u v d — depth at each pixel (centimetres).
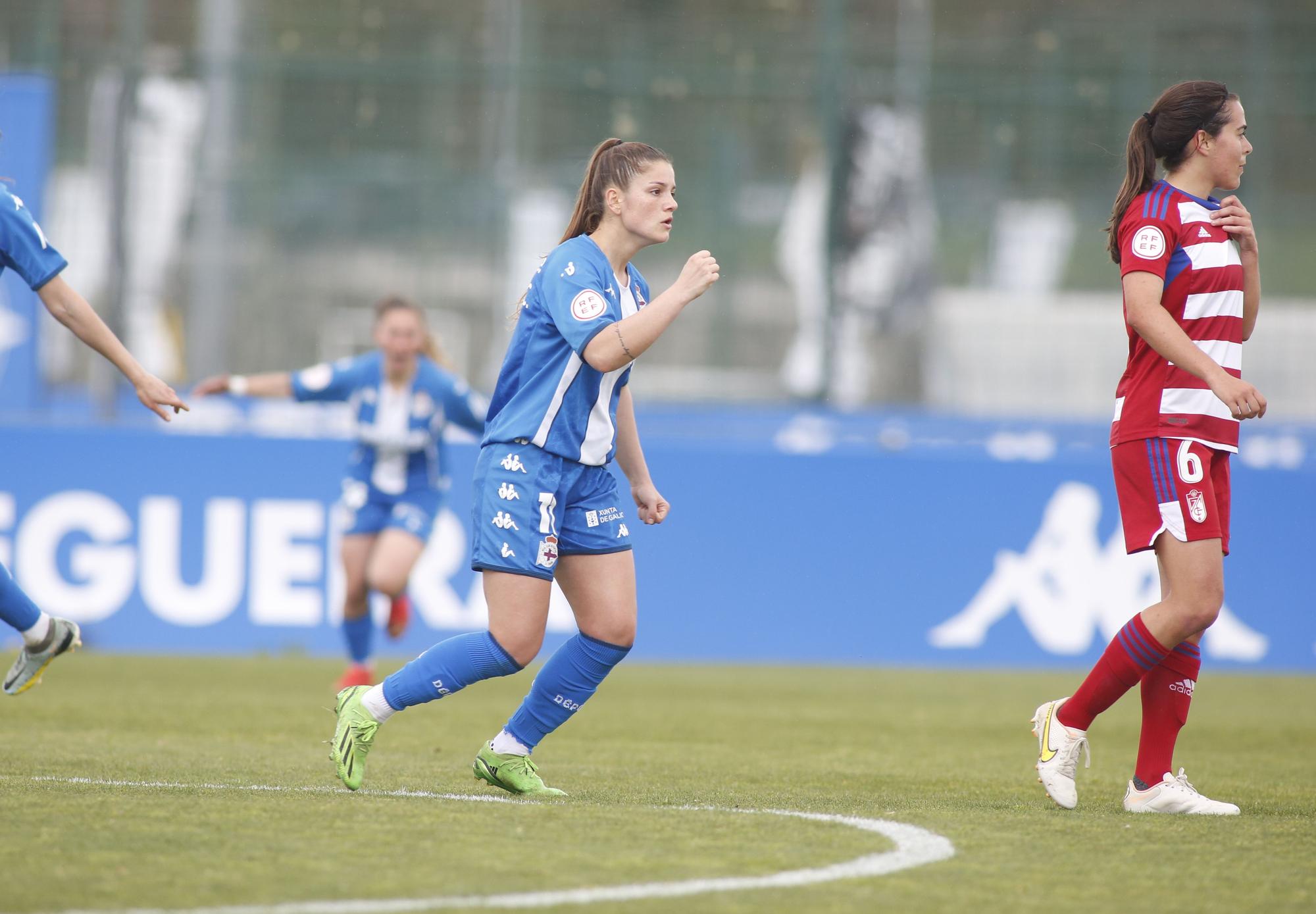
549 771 1684
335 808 1232
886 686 3244
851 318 4209
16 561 3531
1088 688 1370
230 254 4144
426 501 2669
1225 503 1385
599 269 1323
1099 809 1387
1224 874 1038
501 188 4275
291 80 4181
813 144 4272
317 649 3622
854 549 3781
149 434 3584
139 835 1077
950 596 3791
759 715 2566
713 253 4256
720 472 3769
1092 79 4391
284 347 4166
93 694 2622
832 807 1348
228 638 3597
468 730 2195
